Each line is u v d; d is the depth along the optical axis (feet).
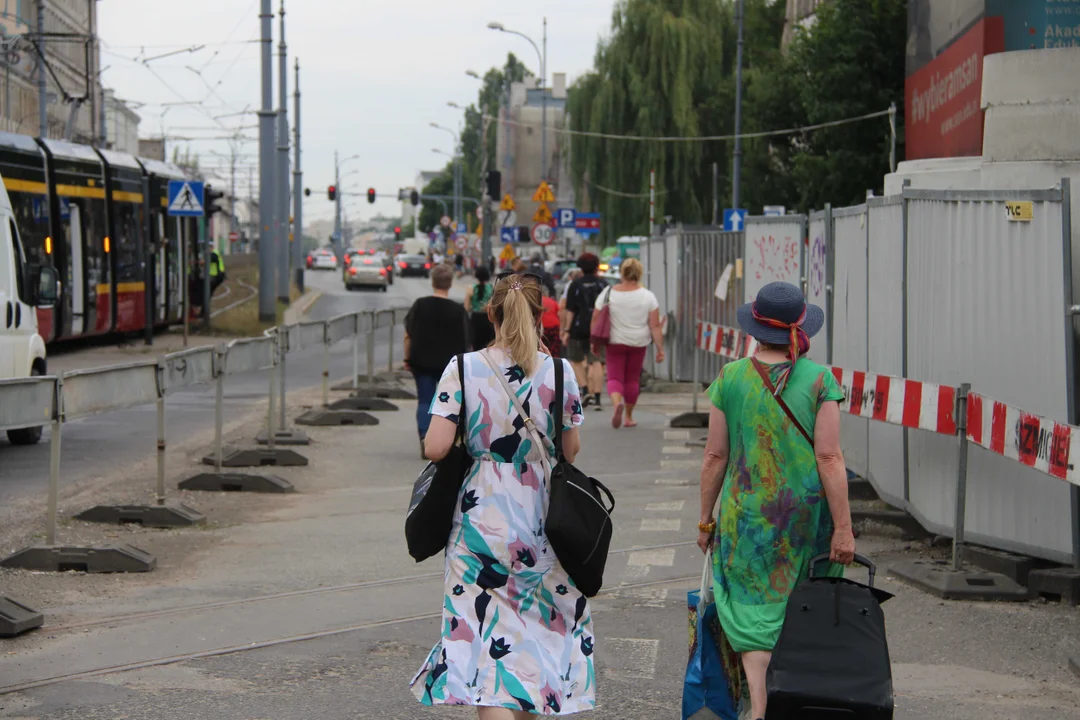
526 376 23.94
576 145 262.26
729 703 26.14
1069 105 49.70
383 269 339.16
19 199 120.78
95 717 28.73
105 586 41.22
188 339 165.48
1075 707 29.91
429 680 23.24
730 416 25.79
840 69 190.90
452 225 551.18
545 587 23.67
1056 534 39.37
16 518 51.70
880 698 21.86
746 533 25.23
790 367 25.40
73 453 72.08
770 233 74.95
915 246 46.29
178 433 81.05
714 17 256.32
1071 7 115.65
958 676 32.19
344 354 160.25
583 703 23.45
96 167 144.05
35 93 338.54
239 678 31.81
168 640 35.04
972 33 122.11
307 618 37.60
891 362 49.49
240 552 46.88
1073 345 38.24
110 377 47.83
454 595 23.53
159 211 165.37
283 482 60.80
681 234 110.52
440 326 68.95
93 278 141.18
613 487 61.72
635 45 257.34
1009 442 37.99
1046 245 39.09
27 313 74.43
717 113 255.91
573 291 95.50
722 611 25.32
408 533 23.90
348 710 29.53
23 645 34.37
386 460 71.10
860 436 56.39
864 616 22.95
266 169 185.26
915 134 155.74
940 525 44.45
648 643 35.27
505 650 23.15
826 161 195.31
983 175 51.03
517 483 23.75
